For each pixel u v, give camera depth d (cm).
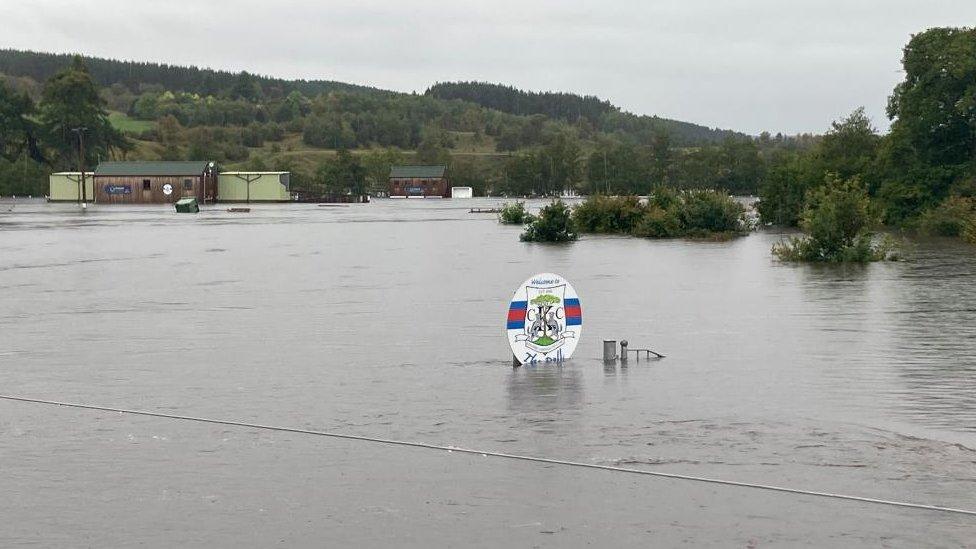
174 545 820
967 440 1087
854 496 911
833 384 1376
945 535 820
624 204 5709
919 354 1606
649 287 2638
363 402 1297
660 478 968
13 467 1022
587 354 1634
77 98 17162
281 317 2127
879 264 3353
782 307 2212
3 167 15875
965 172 5931
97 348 1748
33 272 3247
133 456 1059
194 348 1739
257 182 13588
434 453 1059
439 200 15825
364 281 2877
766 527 841
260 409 1266
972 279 2811
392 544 817
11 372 1530
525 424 1171
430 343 1766
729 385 1374
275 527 855
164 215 8531
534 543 815
